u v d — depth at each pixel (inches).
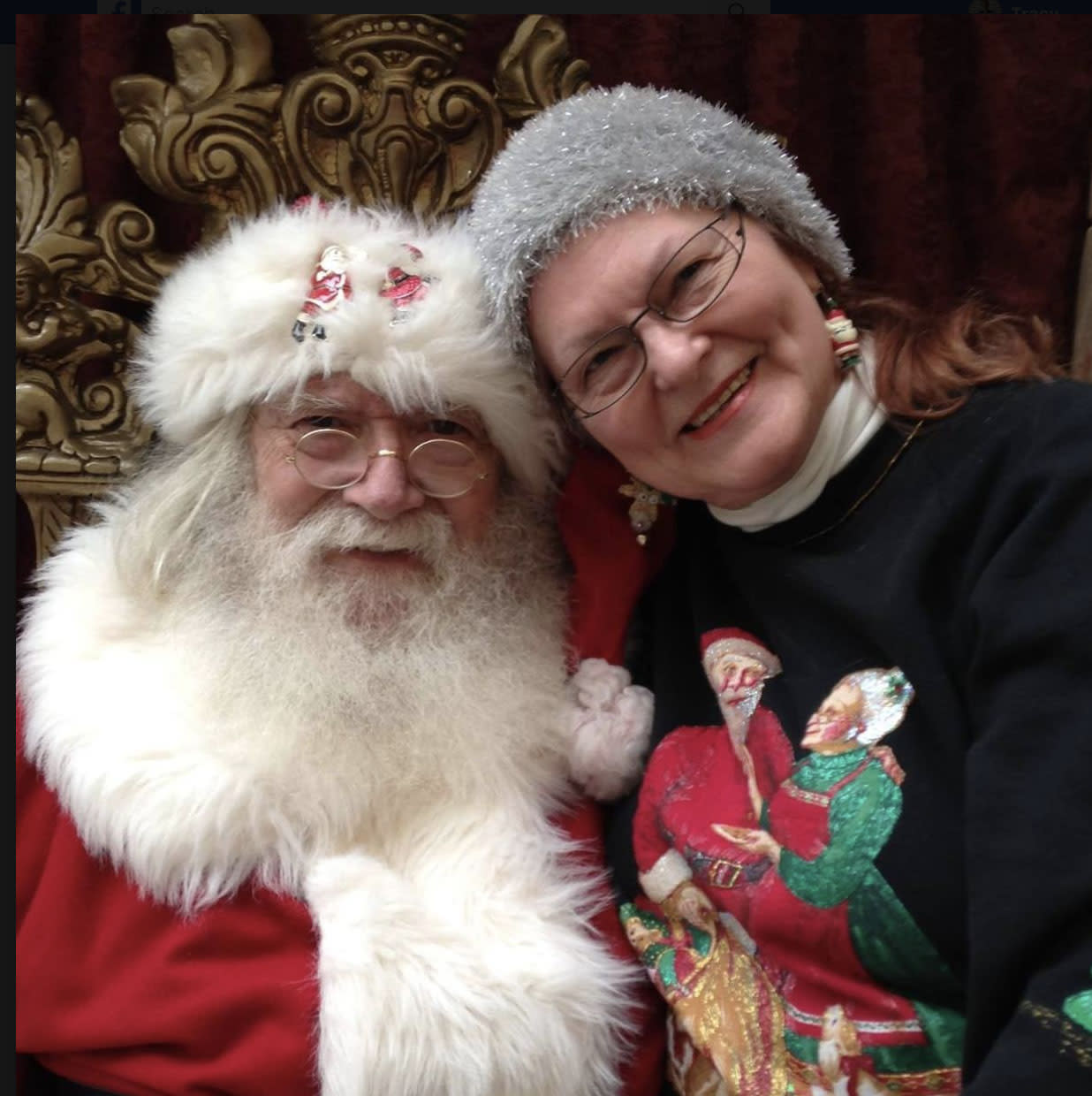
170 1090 32.1
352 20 44.3
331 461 37.6
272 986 32.2
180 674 37.0
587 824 36.5
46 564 42.0
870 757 29.0
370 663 36.8
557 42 45.1
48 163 44.5
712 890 31.3
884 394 32.0
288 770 34.6
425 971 31.4
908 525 30.5
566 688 38.0
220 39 44.2
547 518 42.4
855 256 49.9
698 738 34.1
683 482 33.6
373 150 44.8
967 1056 25.3
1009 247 48.8
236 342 36.9
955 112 49.4
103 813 33.8
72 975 33.4
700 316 31.0
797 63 48.2
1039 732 25.3
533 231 32.5
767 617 33.2
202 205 45.0
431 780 36.1
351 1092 30.5
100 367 48.8
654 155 31.4
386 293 36.9
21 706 38.5
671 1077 33.6
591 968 32.7
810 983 29.6
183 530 39.4
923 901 27.5
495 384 37.3
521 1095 31.2
